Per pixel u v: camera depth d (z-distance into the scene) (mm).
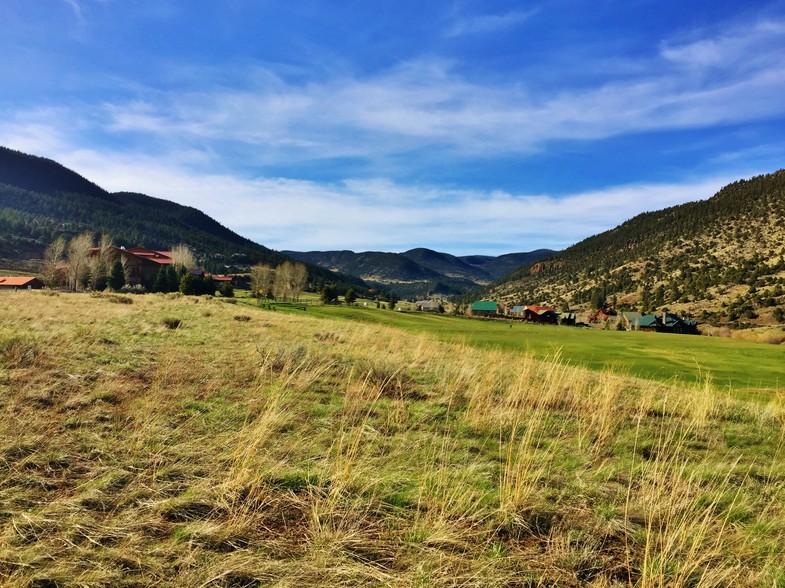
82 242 82938
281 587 2564
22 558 2643
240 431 4973
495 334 46656
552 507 3740
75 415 5207
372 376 8297
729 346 44281
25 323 12602
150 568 2695
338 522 3352
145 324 13797
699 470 4719
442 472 4203
